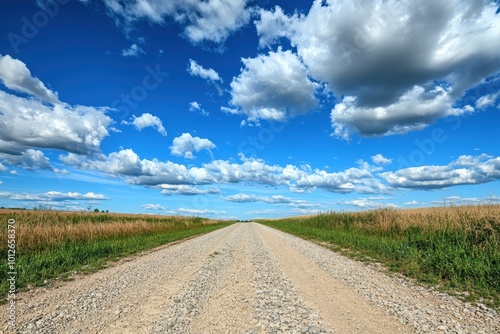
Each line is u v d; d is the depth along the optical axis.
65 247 11.42
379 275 7.70
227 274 7.96
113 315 4.70
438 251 8.29
